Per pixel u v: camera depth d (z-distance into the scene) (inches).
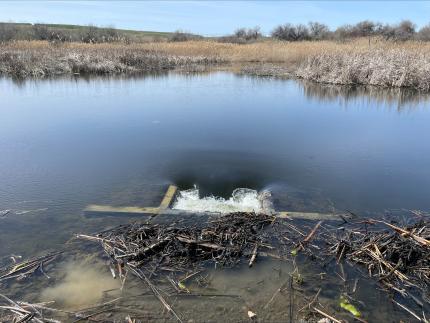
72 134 362.9
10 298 143.9
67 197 225.9
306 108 503.5
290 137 360.2
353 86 730.8
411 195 232.2
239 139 350.9
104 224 194.9
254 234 186.1
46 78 799.7
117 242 175.2
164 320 133.4
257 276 157.4
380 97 599.5
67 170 269.6
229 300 143.6
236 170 272.4
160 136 358.3
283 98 579.2
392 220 199.6
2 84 697.0
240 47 1510.8
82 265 163.2
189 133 370.0
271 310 138.7
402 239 171.0
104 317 135.0
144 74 909.8
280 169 274.8
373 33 1838.1
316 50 1155.3
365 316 136.7
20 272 158.4
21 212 206.5
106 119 427.2
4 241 179.5
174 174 263.6
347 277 157.5
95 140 343.9
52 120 419.2
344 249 172.9
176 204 220.7
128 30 3548.2
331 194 232.8
